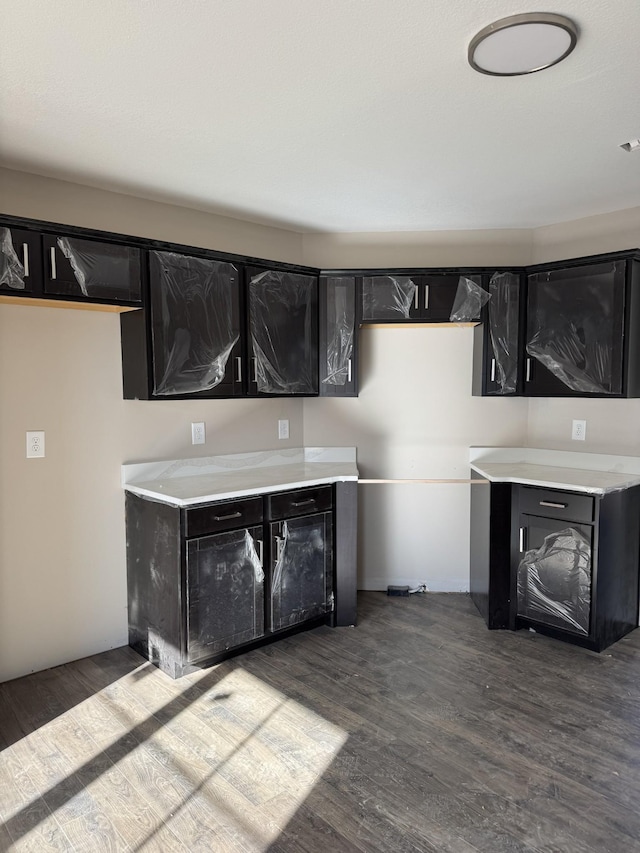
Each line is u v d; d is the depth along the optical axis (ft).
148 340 9.24
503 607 10.83
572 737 7.52
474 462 12.58
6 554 8.87
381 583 13.01
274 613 10.01
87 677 9.09
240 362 10.44
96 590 9.82
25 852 5.72
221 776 6.79
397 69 6.03
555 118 7.20
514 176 9.21
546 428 12.17
